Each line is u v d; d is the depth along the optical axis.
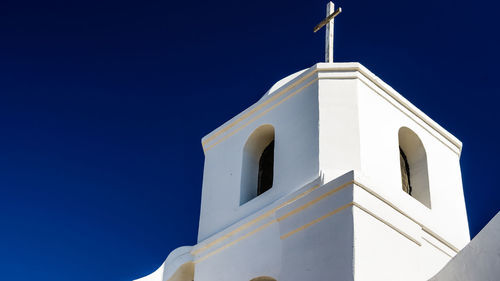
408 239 10.82
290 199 11.27
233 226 11.97
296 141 12.10
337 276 9.91
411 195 12.69
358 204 10.28
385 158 11.85
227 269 11.69
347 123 11.80
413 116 12.99
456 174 13.35
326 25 13.68
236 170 13.02
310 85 12.51
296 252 10.70
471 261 9.22
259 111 13.17
